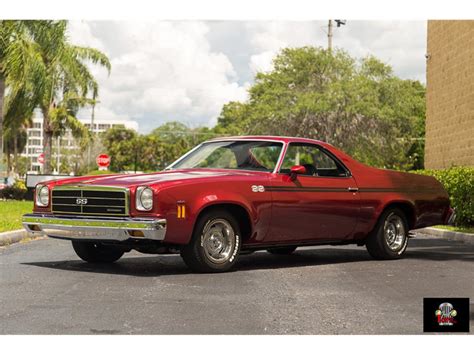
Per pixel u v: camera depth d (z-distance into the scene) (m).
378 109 39.00
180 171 9.07
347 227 9.78
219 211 8.52
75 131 42.41
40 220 8.74
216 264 8.55
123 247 9.10
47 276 8.17
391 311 6.32
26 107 28.91
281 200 8.99
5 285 7.53
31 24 27.22
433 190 10.98
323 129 40.06
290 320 5.94
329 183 9.57
